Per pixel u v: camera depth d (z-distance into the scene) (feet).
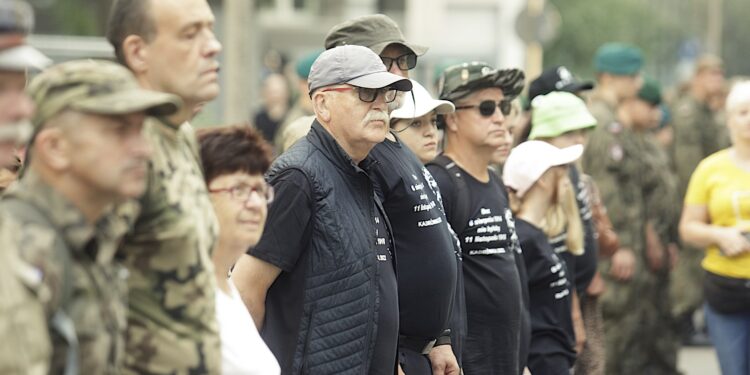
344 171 31.22
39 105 20.33
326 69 31.24
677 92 88.99
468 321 38.04
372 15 36.63
